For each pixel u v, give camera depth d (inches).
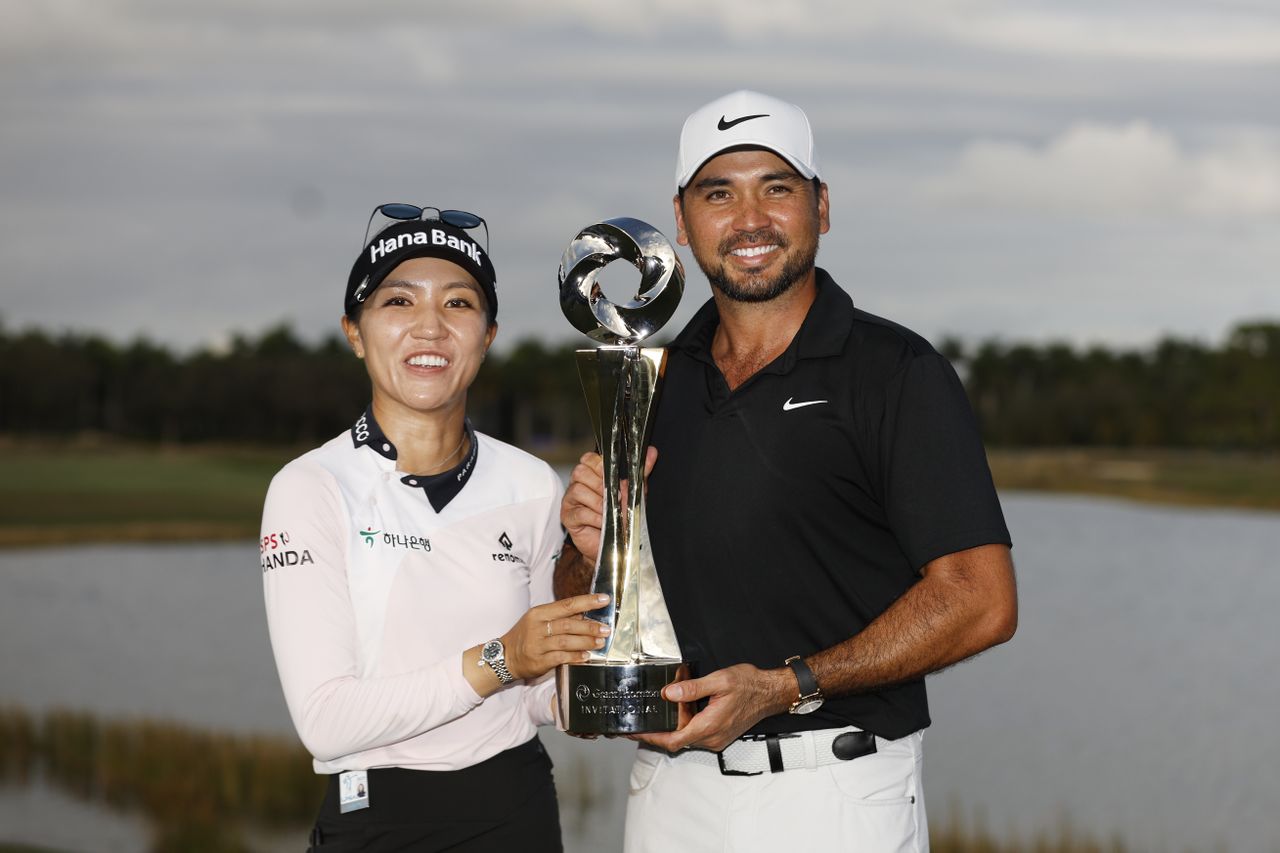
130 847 597.0
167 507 3836.1
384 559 129.0
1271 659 1572.3
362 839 128.7
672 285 134.3
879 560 138.9
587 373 134.1
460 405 136.8
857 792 136.6
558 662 121.9
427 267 131.7
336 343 7396.7
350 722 121.8
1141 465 6392.7
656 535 144.4
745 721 126.7
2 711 946.1
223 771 724.0
